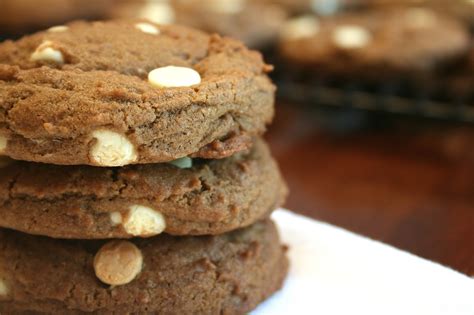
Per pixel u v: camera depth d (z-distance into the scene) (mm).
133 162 215
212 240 242
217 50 247
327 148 432
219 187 231
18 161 231
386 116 478
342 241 279
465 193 354
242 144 228
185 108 215
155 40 241
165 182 224
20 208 226
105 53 230
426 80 449
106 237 225
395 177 377
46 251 235
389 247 274
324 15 613
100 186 221
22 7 584
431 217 328
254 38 529
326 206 341
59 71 219
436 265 263
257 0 646
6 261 236
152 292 233
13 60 232
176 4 576
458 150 423
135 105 210
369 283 257
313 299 251
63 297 231
